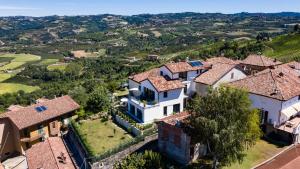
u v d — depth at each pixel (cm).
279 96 5066
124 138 5606
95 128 6134
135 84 7156
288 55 12500
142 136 5134
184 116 4888
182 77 6762
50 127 6488
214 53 14638
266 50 14362
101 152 4928
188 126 4375
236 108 3834
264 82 5525
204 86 6506
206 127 3725
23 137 6144
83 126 6262
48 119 6362
